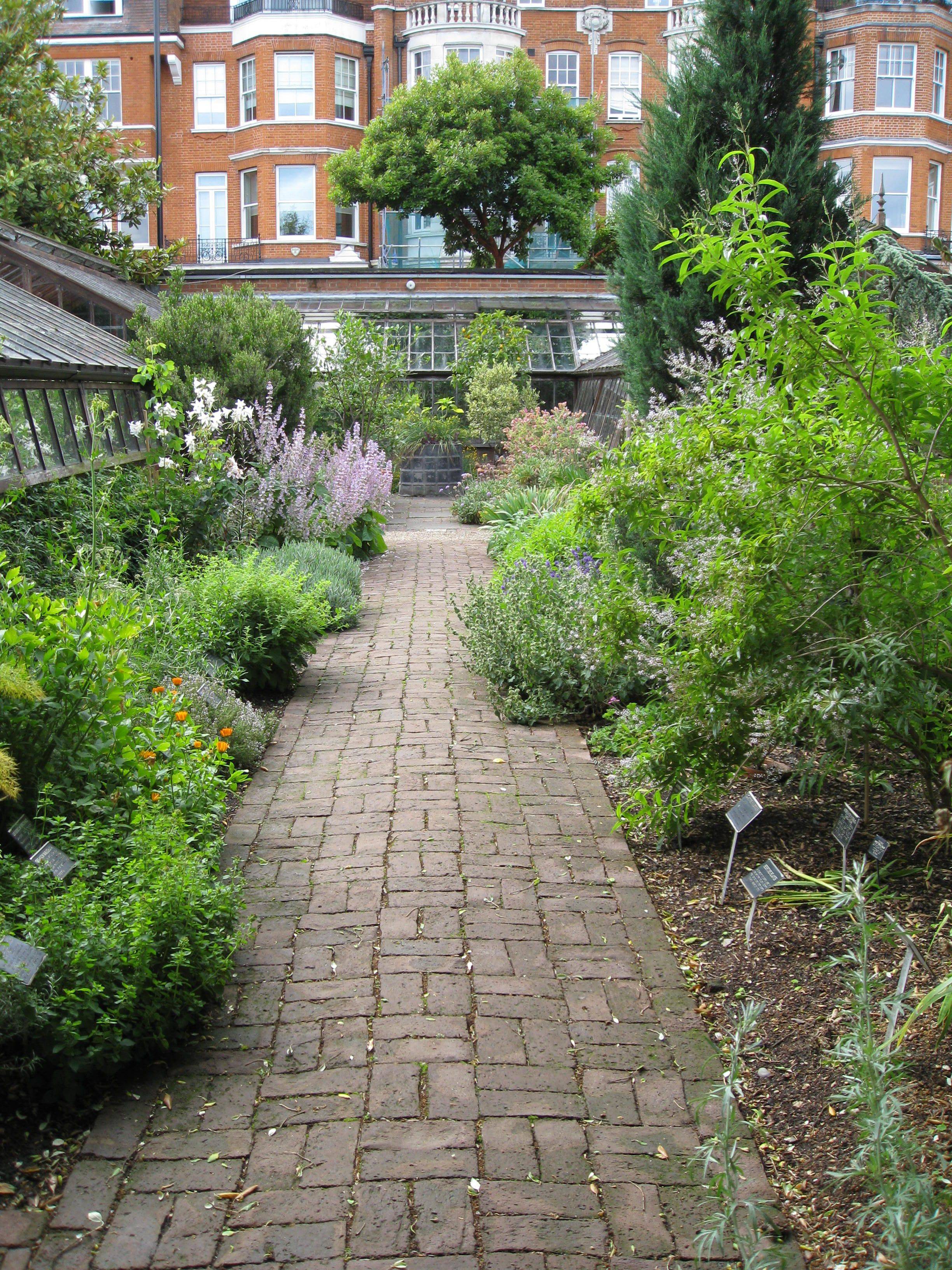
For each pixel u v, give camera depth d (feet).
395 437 56.54
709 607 12.94
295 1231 7.94
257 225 98.37
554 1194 8.34
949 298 22.63
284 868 13.87
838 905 8.96
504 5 94.99
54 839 11.53
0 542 21.49
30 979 8.81
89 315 52.85
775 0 23.81
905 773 15.67
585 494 14.29
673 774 14.05
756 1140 9.00
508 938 12.15
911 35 92.32
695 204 23.00
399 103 82.28
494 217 86.07
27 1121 9.13
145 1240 7.84
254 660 21.18
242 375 37.91
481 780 16.99
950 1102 9.03
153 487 29.19
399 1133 8.98
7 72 58.65
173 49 95.40
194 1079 9.71
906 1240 6.57
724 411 12.97
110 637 13.01
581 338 70.13
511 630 20.92
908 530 11.91
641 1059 10.02
